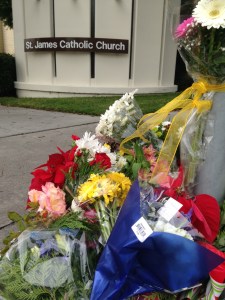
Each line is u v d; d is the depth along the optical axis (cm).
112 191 145
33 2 986
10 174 389
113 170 170
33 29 1009
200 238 134
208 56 135
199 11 132
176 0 152
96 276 125
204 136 149
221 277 123
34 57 1029
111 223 142
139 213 127
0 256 156
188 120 153
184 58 148
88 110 758
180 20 151
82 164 168
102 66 959
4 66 1074
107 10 921
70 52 960
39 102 898
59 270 131
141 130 180
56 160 182
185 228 131
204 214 140
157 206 136
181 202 138
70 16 939
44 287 129
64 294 128
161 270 123
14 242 152
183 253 119
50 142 522
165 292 129
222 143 148
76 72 974
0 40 1806
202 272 120
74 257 135
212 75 140
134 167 167
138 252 122
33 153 468
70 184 165
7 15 1198
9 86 1096
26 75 1066
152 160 179
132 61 959
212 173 151
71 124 646
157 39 973
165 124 202
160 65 1002
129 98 201
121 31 934
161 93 999
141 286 127
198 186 156
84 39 933
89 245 141
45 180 169
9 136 561
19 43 1059
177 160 172
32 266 134
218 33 131
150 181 155
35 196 164
